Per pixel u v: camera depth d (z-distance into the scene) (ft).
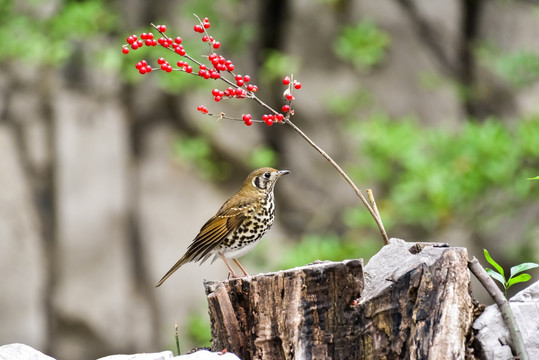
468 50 60.85
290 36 59.11
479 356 14.80
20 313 52.85
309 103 58.54
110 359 16.16
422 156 48.34
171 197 56.85
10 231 53.36
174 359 15.57
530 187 45.24
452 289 14.62
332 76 58.59
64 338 53.67
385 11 59.06
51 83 55.16
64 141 54.60
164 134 57.41
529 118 56.03
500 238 55.21
